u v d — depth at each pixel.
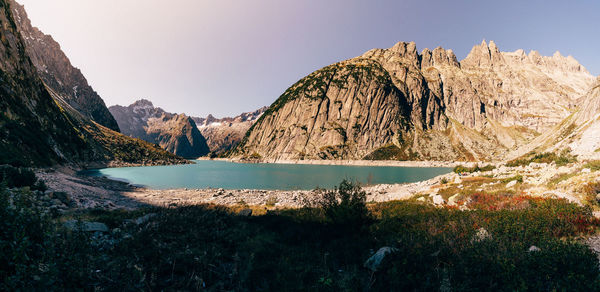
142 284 5.81
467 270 6.24
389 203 20.42
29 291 4.36
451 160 190.38
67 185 25.39
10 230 4.94
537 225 9.52
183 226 10.93
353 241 10.00
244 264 7.48
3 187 5.88
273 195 35.44
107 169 80.94
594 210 12.41
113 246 8.16
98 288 5.32
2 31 55.53
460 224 10.62
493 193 19.70
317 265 7.80
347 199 12.59
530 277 5.78
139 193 34.72
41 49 197.50
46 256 5.37
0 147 30.52
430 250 7.85
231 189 46.28
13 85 50.22
